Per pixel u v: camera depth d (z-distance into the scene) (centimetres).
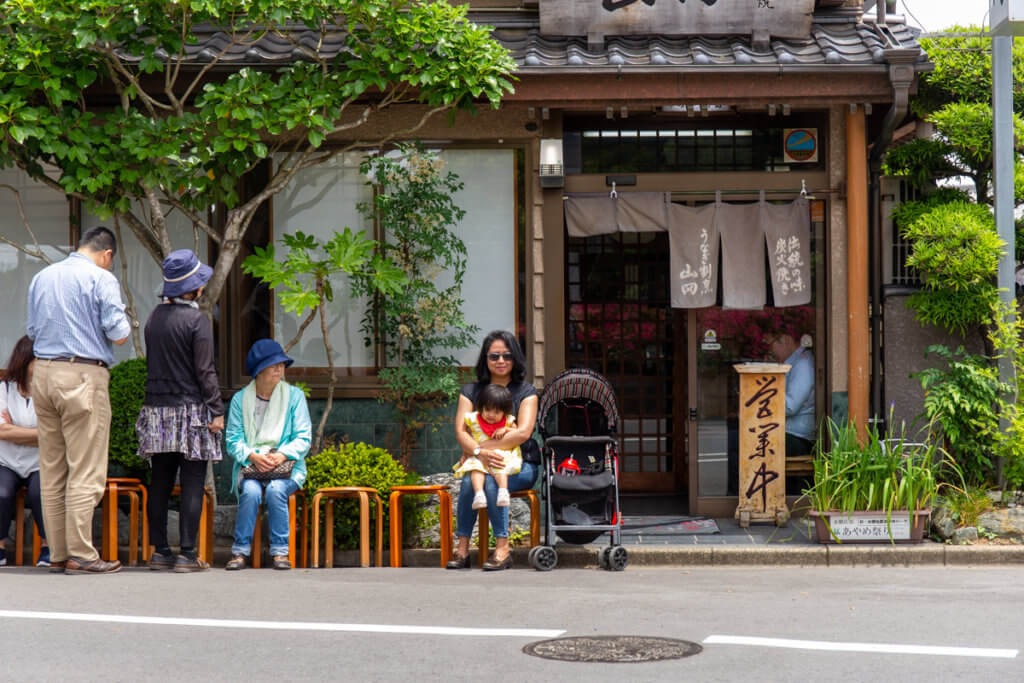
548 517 805
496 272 996
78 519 732
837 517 841
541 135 983
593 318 1165
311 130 873
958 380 941
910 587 716
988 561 816
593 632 560
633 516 1005
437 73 873
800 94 924
